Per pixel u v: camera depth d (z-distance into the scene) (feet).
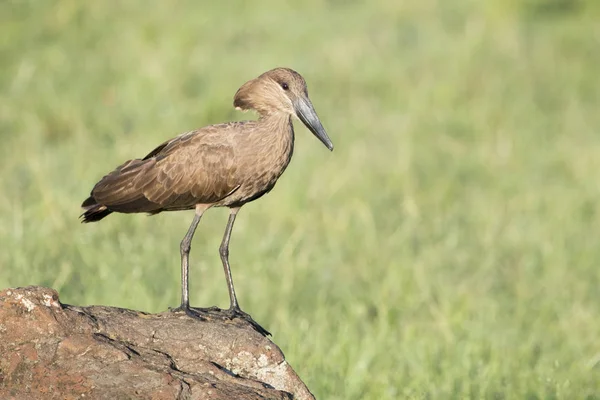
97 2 78.59
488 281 44.29
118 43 71.72
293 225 47.32
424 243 48.19
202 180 27.27
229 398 21.02
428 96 68.18
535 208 52.60
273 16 84.99
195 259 41.11
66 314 22.49
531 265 45.55
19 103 59.47
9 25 72.33
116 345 22.04
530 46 79.82
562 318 40.88
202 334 23.26
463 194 55.26
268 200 48.93
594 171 57.88
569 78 74.02
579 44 80.74
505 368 35.47
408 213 50.49
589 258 46.75
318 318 38.40
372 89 69.82
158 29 75.05
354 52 75.82
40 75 64.85
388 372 34.19
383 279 43.11
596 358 36.22
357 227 48.44
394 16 86.79
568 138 63.82
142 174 27.73
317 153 56.75
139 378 21.21
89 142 54.54
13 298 22.15
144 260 39.55
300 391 23.34
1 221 41.37
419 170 57.31
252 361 23.25
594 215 52.37
